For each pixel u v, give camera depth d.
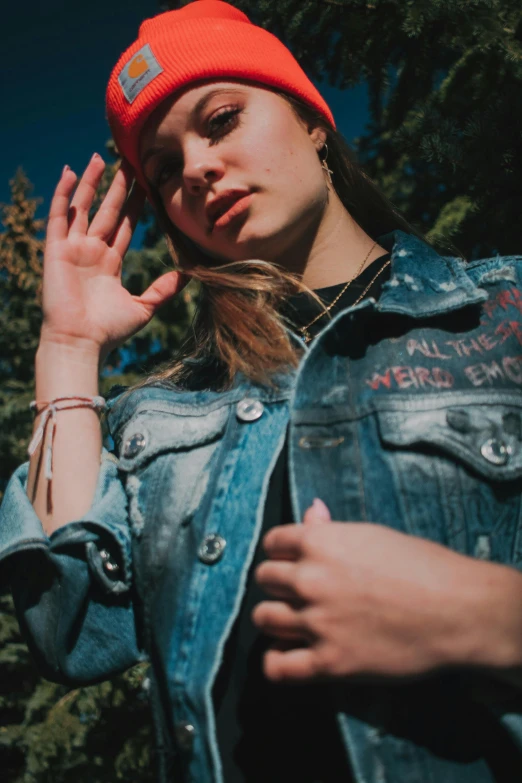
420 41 1.97
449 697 0.77
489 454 0.89
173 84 1.22
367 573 0.69
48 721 5.21
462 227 1.91
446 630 0.67
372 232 1.47
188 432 1.05
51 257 1.32
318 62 2.21
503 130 1.67
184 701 0.85
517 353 0.98
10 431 8.06
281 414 1.00
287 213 1.17
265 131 1.19
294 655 0.70
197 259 1.46
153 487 1.03
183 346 1.37
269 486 0.96
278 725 0.82
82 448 1.15
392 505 0.87
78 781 4.98
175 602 0.92
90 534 1.04
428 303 1.01
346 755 0.78
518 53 1.71
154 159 1.29
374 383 0.96
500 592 0.69
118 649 1.06
